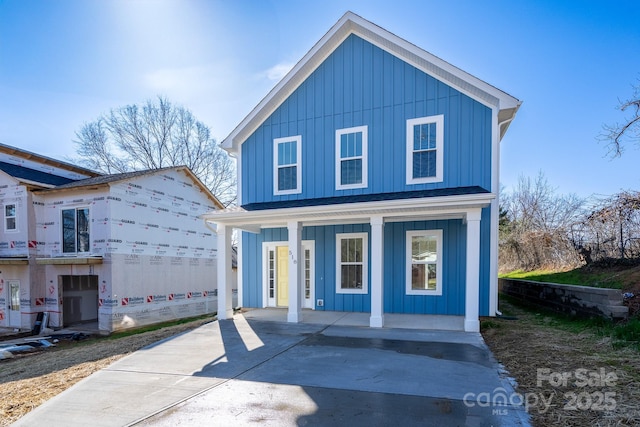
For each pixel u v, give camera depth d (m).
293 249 8.44
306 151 10.27
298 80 10.35
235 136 10.93
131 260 13.02
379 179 9.42
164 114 26.17
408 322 8.04
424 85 9.09
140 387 4.43
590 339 5.71
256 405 3.75
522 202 23.00
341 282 9.94
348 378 4.53
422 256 9.12
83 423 3.45
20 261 12.86
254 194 10.88
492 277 8.38
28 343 10.41
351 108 9.81
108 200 12.41
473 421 3.25
